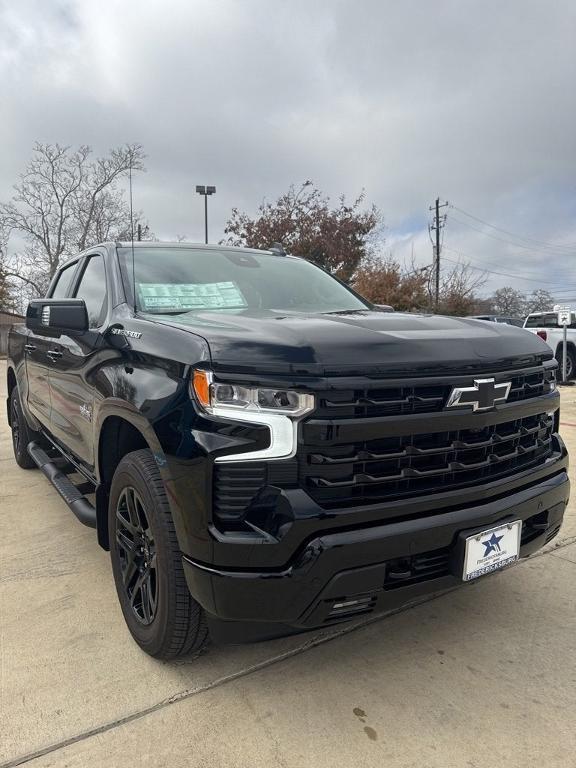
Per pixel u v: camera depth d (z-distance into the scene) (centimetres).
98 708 211
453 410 207
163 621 218
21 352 480
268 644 253
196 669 234
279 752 190
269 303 308
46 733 198
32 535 381
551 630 264
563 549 351
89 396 284
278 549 183
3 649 248
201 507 188
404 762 186
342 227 2588
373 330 217
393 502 197
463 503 212
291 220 2630
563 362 1271
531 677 229
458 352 213
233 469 184
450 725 202
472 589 302
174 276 305
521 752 190
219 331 207
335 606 193
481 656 244
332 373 187
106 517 280
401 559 202
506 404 226
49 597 295
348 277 2675
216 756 188
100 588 305
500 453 230
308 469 187
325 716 207
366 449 194
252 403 185
